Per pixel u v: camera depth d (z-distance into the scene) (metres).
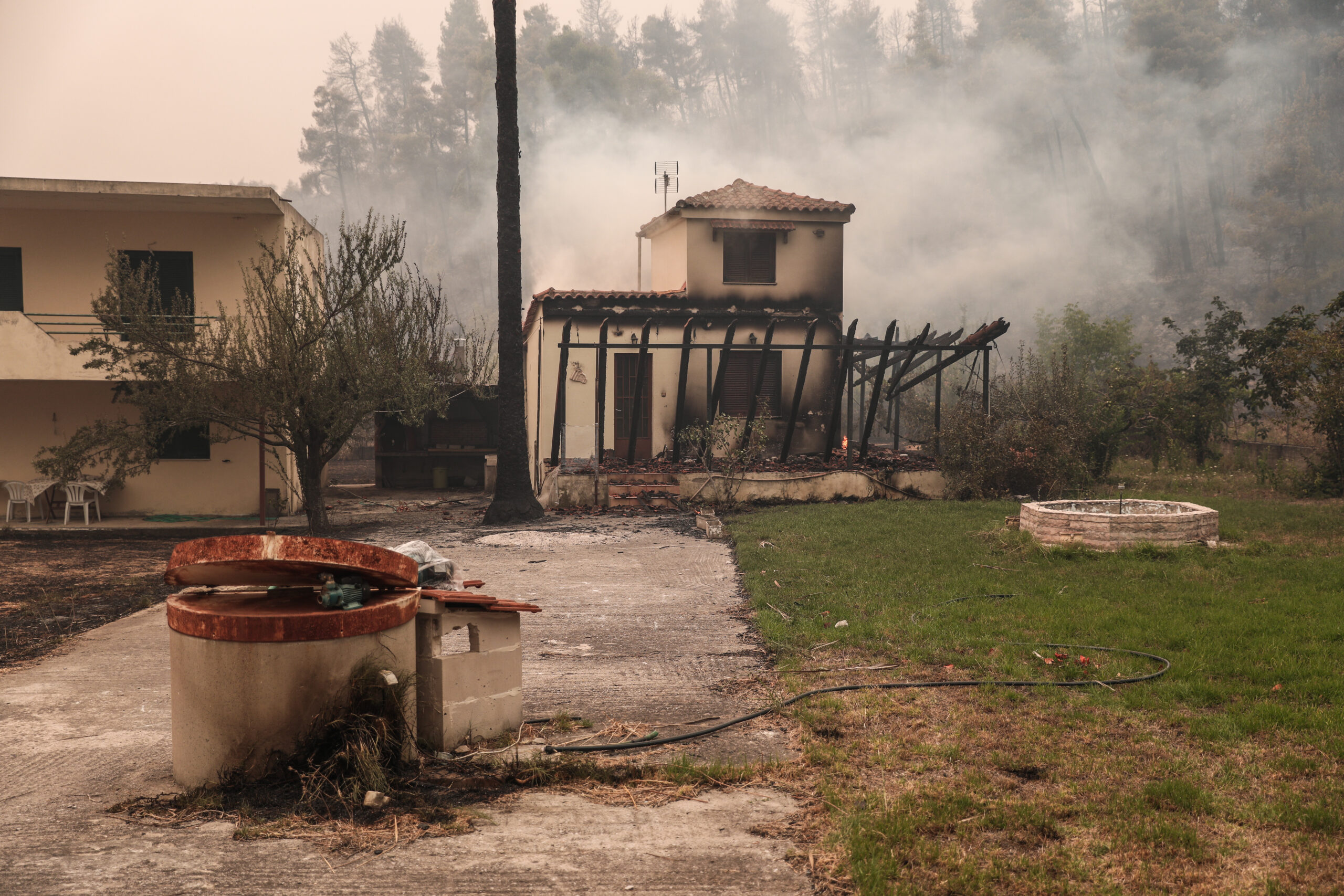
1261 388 19.41
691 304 21.06
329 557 4.59
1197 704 5.57
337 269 15.45
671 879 3.63
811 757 4.91
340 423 15.38
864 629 7.56
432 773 4.72
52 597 10.10
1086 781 4.50
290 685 4.47
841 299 21.66
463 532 15.03
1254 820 4.01
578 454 20.27
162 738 5.42
